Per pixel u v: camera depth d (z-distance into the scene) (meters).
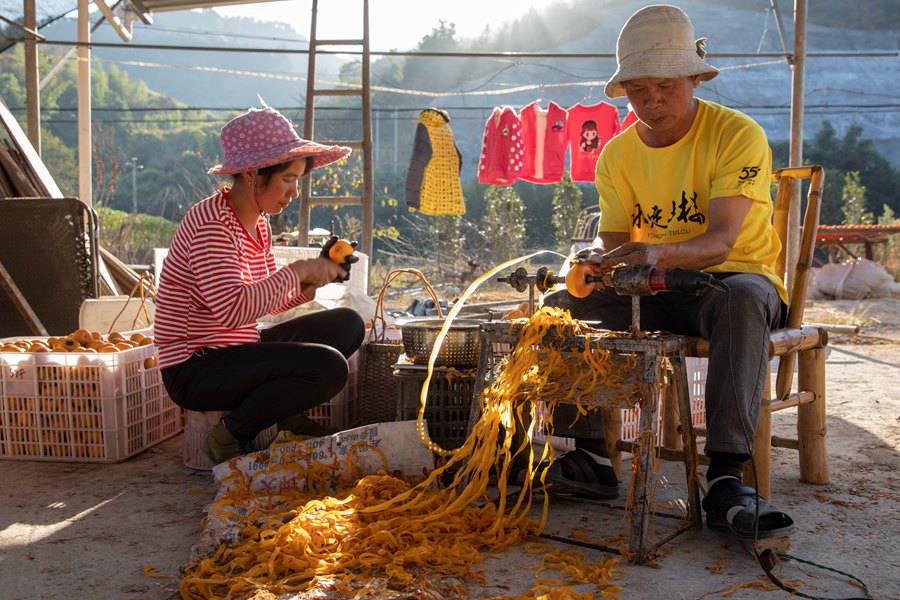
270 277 3.18
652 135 3.27
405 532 2.60
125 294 7.28
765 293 2.84
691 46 3.00
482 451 2.83
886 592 2.38
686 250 2.84
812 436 3.44
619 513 3.07
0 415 3.91
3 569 2.57
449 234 19.28
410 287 17.41
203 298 3.16
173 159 60.84
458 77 60.88
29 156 6.95
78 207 5.88
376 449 3.11
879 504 3.19
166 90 151.62
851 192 24.94
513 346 2.88
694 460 2.86
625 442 3.40
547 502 2.81
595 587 2.40
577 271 2.71
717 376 2.77
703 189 3.20
